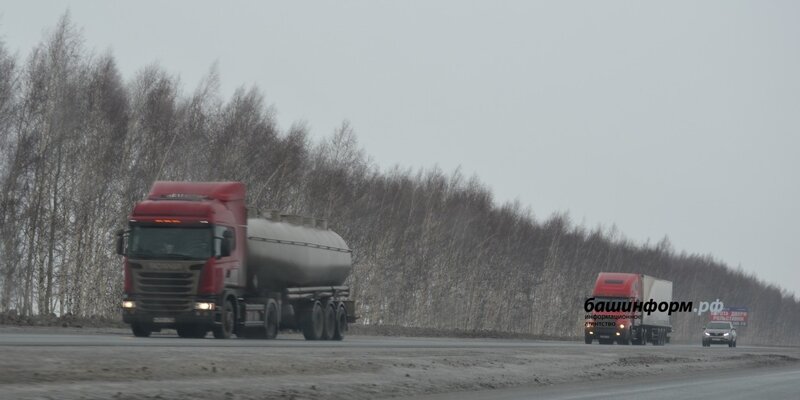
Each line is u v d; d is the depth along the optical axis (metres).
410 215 132.00
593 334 106.94
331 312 65.38
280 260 58.72
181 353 33.81
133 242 51.03
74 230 78.81
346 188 114.00
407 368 39.03
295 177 103.94
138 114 87.38
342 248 69.00
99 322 65.88
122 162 84.31
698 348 101.31
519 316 169.38
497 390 37.25
